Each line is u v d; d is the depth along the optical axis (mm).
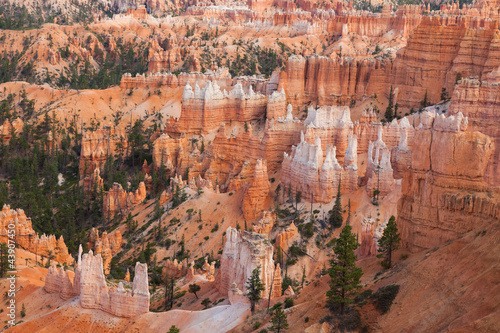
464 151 77688
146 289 95188
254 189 143625
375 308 70438
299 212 135125
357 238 116812
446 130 78938
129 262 136875
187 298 105625
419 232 80438
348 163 140375
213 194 154375
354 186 135875
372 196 130500
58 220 162875
